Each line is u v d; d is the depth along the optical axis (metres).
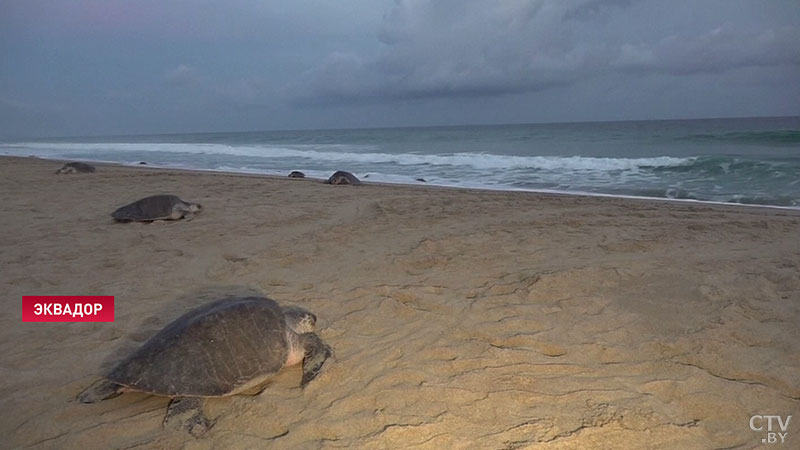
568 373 3.67
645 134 34.31
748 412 3.20
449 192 12.96
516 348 4.06
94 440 3.04
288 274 6.09
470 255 6.75
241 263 6.52
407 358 3.92
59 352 4.16
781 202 11.38
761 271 5.77
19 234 8.07
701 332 4.25
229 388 3.29
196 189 13.34
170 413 3.18
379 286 5.54
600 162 19.25
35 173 16.97
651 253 6.67
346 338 4.31
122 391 3.39
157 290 5.57
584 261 6.31
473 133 50.81
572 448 2.85
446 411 3.22
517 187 15.29
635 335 4.26
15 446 2.99
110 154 34.97
